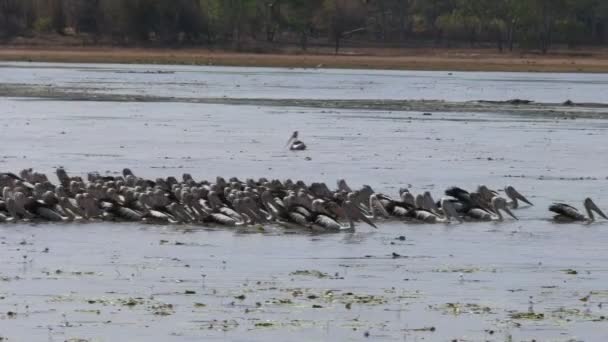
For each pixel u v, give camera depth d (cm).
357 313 2081
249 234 2894
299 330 1966
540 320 2055
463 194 3272
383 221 3139
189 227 2988
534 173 4112
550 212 3312
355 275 2408
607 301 2206
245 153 4562
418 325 2008
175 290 2242
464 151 4741
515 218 3206
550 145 5009
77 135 5100
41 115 6028
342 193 3175
